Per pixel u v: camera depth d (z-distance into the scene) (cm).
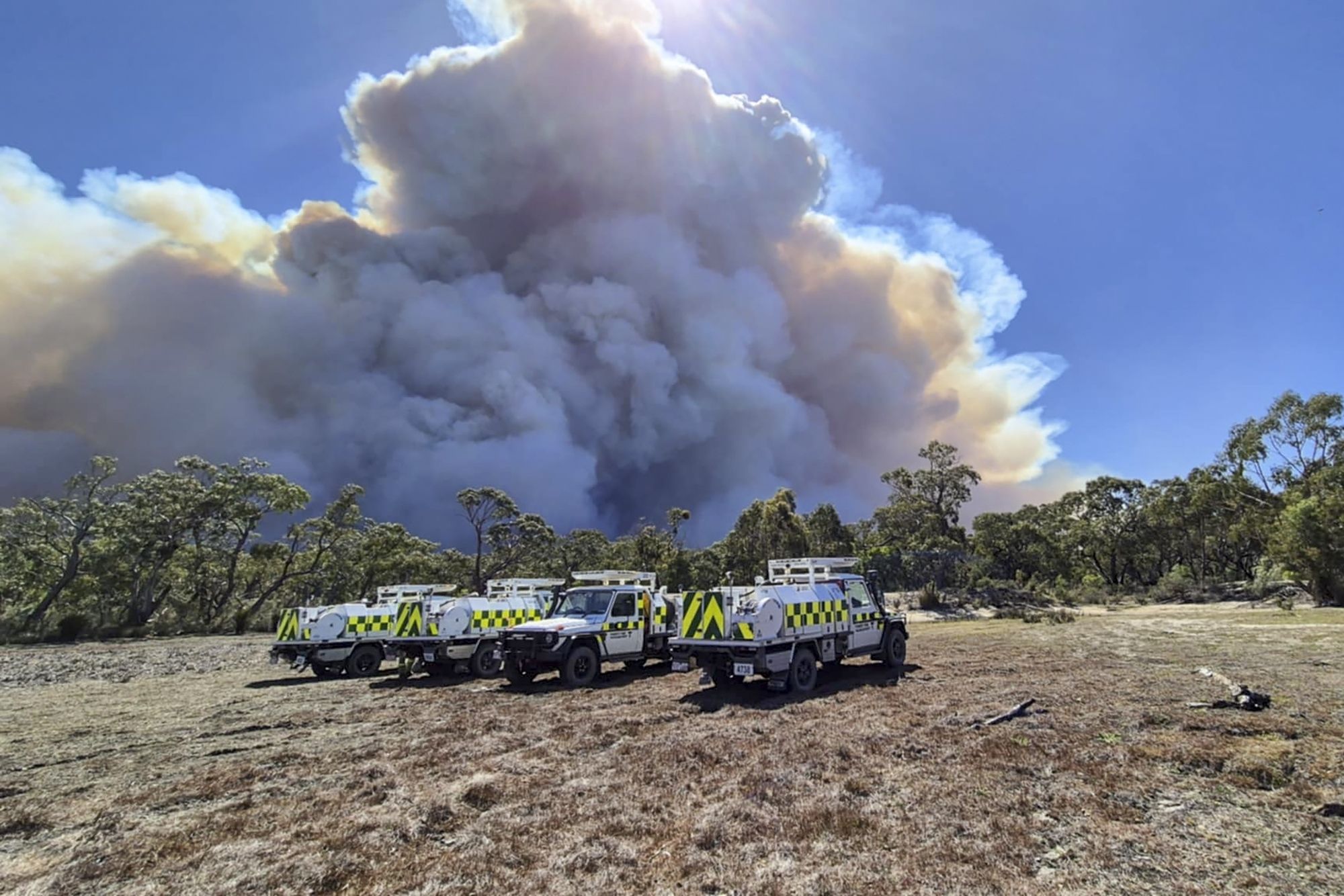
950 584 4756
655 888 432
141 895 447
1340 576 3109
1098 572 6931
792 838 497
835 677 1318
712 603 1182
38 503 4372
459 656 1514
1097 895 396
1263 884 402
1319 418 4347
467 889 439
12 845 555
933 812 537
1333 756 625
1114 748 696
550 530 6600
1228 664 1218
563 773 695
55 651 2750
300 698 1295
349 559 5628
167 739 945
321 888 449
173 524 4681
